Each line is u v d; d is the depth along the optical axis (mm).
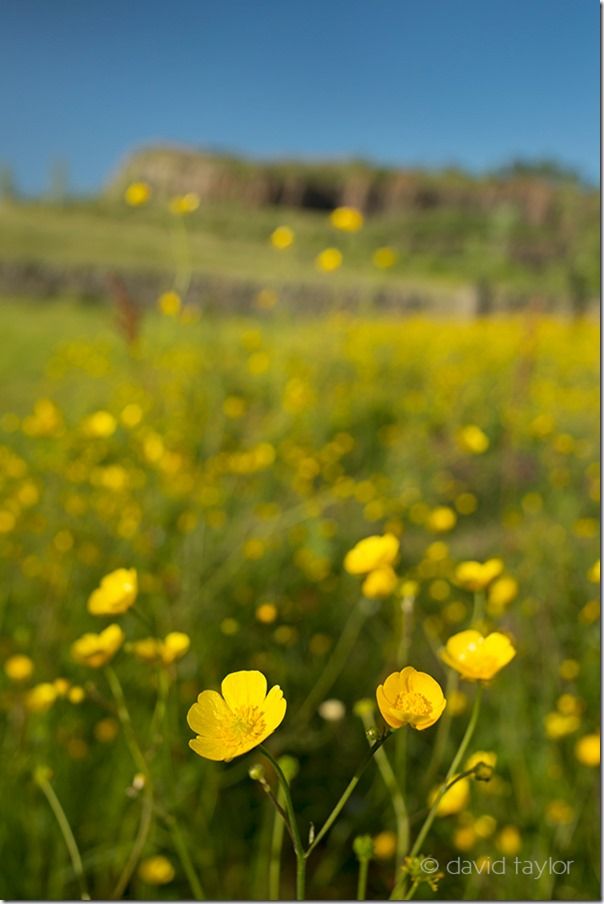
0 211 40781
